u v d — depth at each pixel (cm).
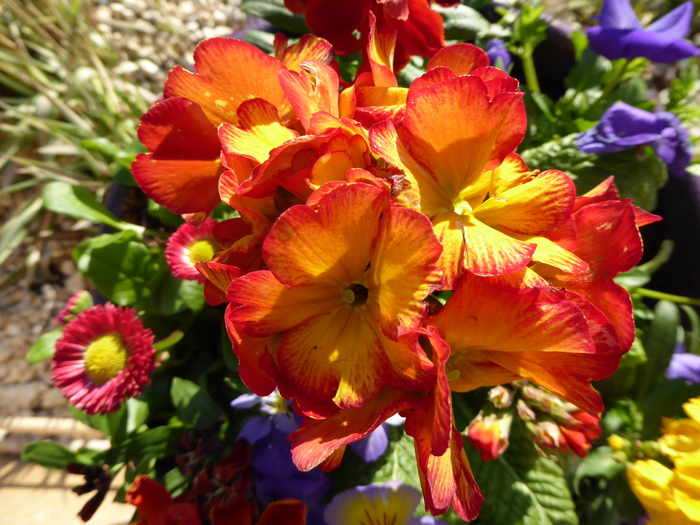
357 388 9
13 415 29
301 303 9
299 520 13
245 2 19
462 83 8
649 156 17
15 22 31
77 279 31
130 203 20
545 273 10
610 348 9
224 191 9
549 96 22
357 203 8
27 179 33
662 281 19
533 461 16
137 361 14
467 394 15
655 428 15
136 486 13
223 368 17
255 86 11
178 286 17
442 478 8
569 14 32
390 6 11
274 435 15
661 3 28
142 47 34
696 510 11
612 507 15
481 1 20
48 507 25
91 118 30
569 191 9
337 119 8
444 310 9
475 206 10
